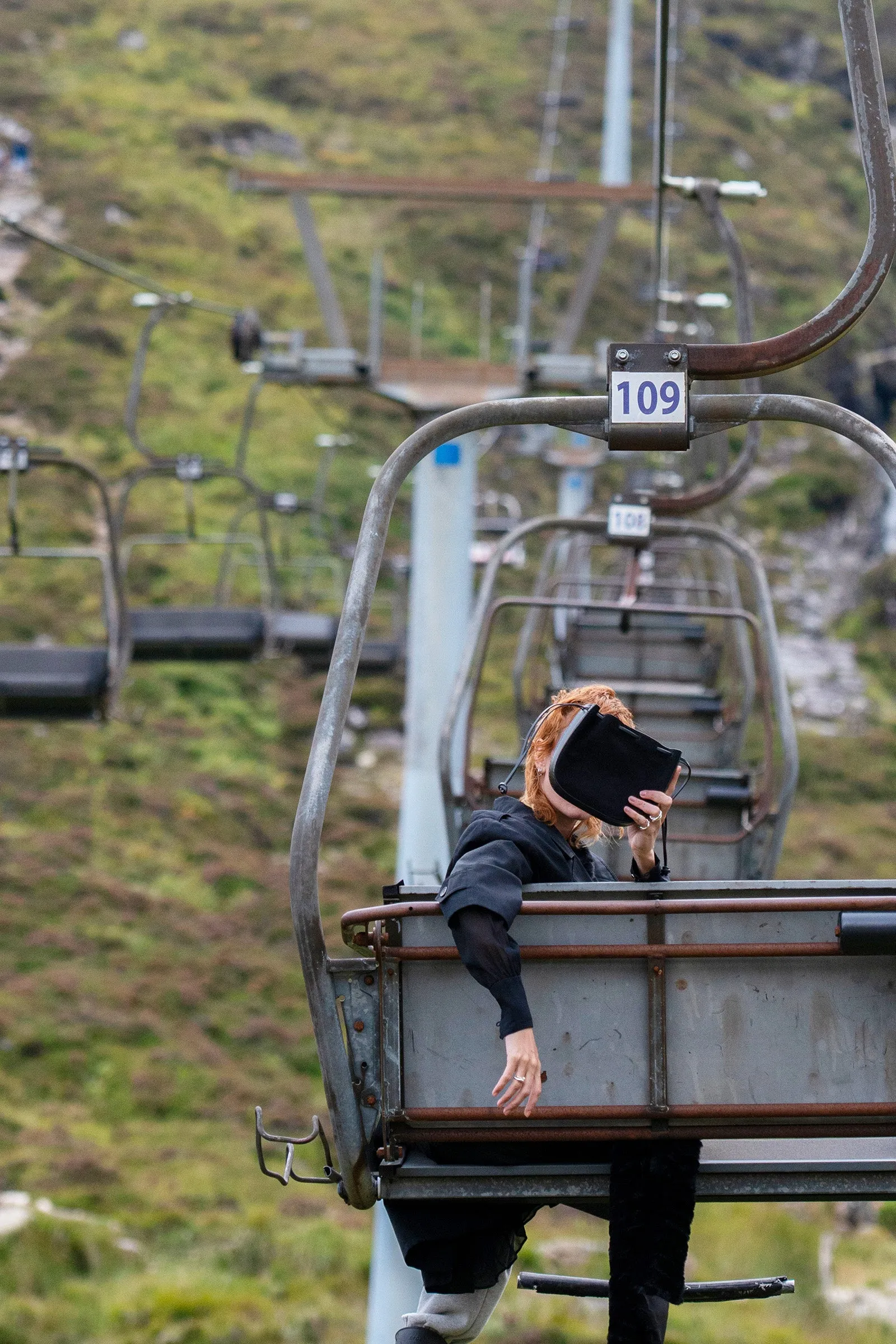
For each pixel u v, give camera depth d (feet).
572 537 50.96
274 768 142.51
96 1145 89.56
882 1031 12.30
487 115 279.08
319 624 63.98
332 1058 12.37
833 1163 12.60
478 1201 12.80
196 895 121.19
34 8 284.20
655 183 32.53
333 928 115.44
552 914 12.08
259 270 220.43
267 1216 82.58
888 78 297.53
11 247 211.61
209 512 171.32
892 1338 72.84
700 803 29.96
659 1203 12.26
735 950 12.19
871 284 13.53
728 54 318.86
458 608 55.62
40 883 117.70
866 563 202.39
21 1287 71.36
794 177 278.87
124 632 48.98
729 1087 12.26
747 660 35.58
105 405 184.14
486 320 69.62
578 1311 72.59
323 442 80.59
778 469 212.43
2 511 160.56
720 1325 72.79
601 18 314.14
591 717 12.80
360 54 296.51
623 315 224.74
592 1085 12.32
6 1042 98.58
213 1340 67.36
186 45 287.28
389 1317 44.09
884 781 156.97
